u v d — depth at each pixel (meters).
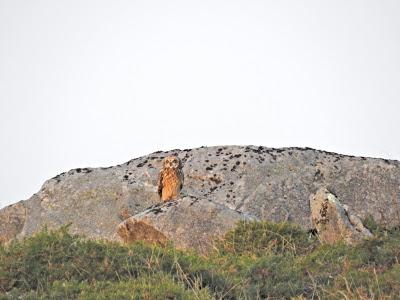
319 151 95.75
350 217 70.19
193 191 92.38
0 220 94.12
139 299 49.94
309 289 56.50
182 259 57.94
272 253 66.38
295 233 70.38
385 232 68.12
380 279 55.16
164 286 51.47
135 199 93.81
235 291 55.34
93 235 90.81
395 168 92.50
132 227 75.94
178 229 74.31
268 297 54.31
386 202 90.00
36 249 56.50
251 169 93.38
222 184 92.62
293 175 92.31
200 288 54.59
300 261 63.09
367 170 92.38
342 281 55.84
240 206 89.44
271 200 89.94
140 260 56.97
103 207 93.31
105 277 54.44
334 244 66.81
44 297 50.34
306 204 90.31
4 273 53.75
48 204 94.56
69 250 57.16
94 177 96.31
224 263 62.25
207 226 74.44
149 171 96.31
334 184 91.75
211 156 96.12
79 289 51.56
